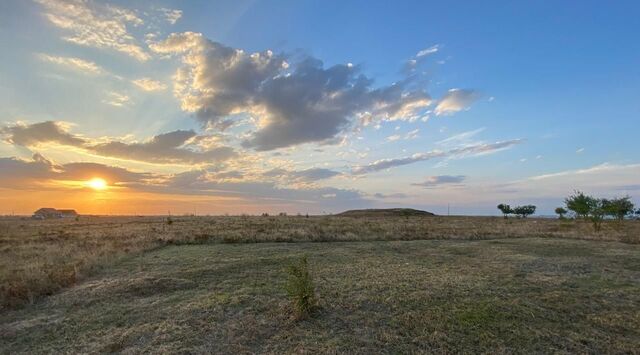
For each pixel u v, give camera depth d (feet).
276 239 78.43
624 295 32.50
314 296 30.25
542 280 37.81
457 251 60.95
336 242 76.13
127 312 29.25
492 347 21.88
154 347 22.26
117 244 70.49
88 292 35.27
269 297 32.32
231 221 152.25
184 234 88.74
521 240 78.43
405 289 34.06
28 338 24.36
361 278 39.01
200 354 21.17
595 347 22.03
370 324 25.59
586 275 40.70
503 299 30.96
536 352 21.27
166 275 41.73
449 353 21.15
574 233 93.91
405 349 21.67
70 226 147.02
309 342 22.61
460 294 32.42
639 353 21.31
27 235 99.35
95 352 21.93
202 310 28.86
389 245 69.51
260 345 22.41
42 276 38.63
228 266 46.73
